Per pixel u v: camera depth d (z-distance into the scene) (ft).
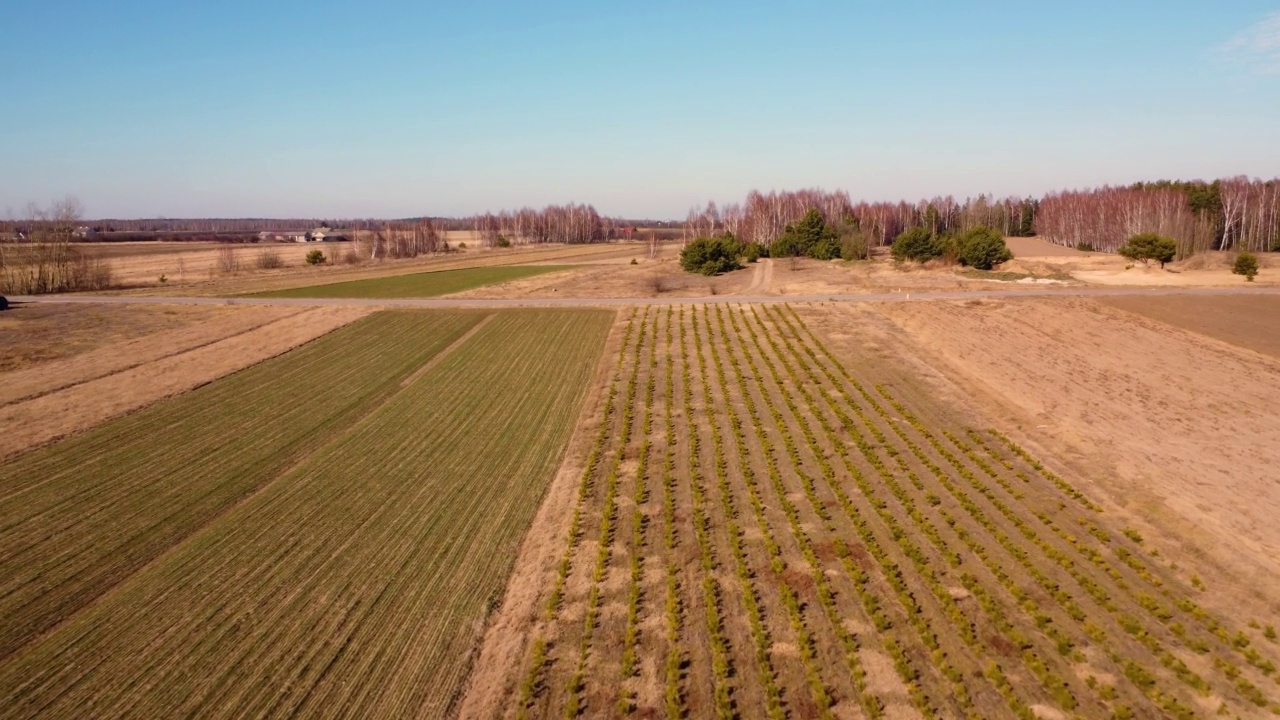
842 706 59.52
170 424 130.31
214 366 169.17
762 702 59.98
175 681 63.41
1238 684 60.95
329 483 105.19
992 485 100.83
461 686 62.75
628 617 72.13
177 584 78.79
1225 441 115.03
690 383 152.46
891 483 101.14
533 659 66.03
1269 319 197.88
